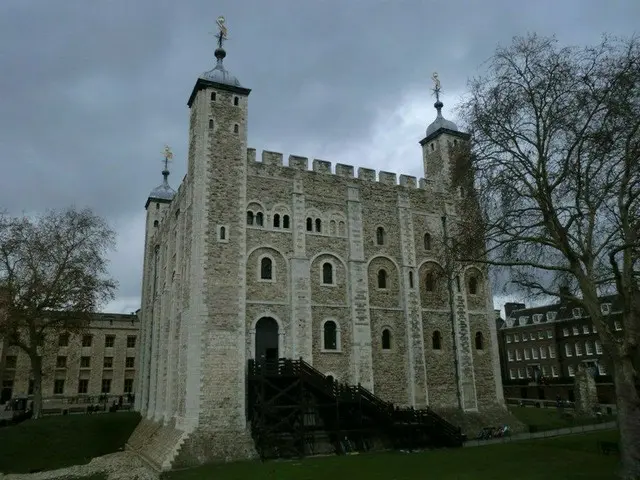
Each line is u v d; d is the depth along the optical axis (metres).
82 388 66.94
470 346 35.34
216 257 28.78
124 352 70.06
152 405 37.69
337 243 32.97
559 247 20.28
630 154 18.39
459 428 28.80
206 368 27.00
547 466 20.64
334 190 33.84
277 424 25.89
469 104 21.58
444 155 38.81
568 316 71.75
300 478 20.14
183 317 29.53
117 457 30.77
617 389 18.28
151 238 50.38
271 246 30.89
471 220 24.78
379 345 32.50
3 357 38.88
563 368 71.44
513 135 20.81
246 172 31.28
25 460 30.38
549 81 19.72
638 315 19.25
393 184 36.03
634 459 17.28
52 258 38.25
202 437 25.73
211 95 31.30
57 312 39.50
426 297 35.00
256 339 29.36
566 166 19.12
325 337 31.09
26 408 52.56
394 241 34.97
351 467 22.27
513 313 83.25
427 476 19.59
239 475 21.33
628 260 19.08
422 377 32.94
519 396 63.25
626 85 18.27
